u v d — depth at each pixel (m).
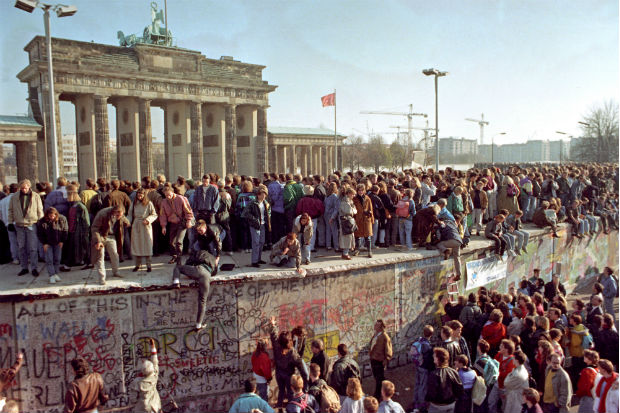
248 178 22.25
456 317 17.58
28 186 15.09
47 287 13.65
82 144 69.50
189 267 14.34
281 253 16.27
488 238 22.70
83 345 13.76
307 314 16.59
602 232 31.94
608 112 83.19
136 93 66.62
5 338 13.09
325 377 13.82
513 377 12.09
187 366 14.95
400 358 19.08
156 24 75.81
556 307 16.70
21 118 59.50
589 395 11.99
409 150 133.50
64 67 59.34
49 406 13.50
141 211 15.51
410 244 20.09
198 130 73.56
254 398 11.53
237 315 15.38
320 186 20.33
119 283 14.19
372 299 18.12
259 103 80.88
